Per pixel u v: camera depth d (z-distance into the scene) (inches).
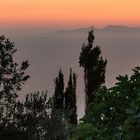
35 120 1226.0
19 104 1242.6
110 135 213.6
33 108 1247.5
